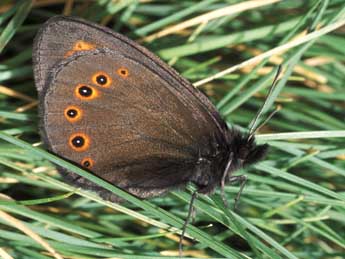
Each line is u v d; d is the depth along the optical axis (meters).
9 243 0.20
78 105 0.19
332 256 0.20
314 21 0.21
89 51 0.19
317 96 0.22
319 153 0.20
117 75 0.19
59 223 0.19
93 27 0.19
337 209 0.20
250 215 0.20
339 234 0.20
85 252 0.19
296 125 0.21
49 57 0.19
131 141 0.19
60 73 0.19
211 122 0.20
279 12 0.22
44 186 0.20
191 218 0.20
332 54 0.22
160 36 0.21
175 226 0.19
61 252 0.19
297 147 0.20
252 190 0.20
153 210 0.19
